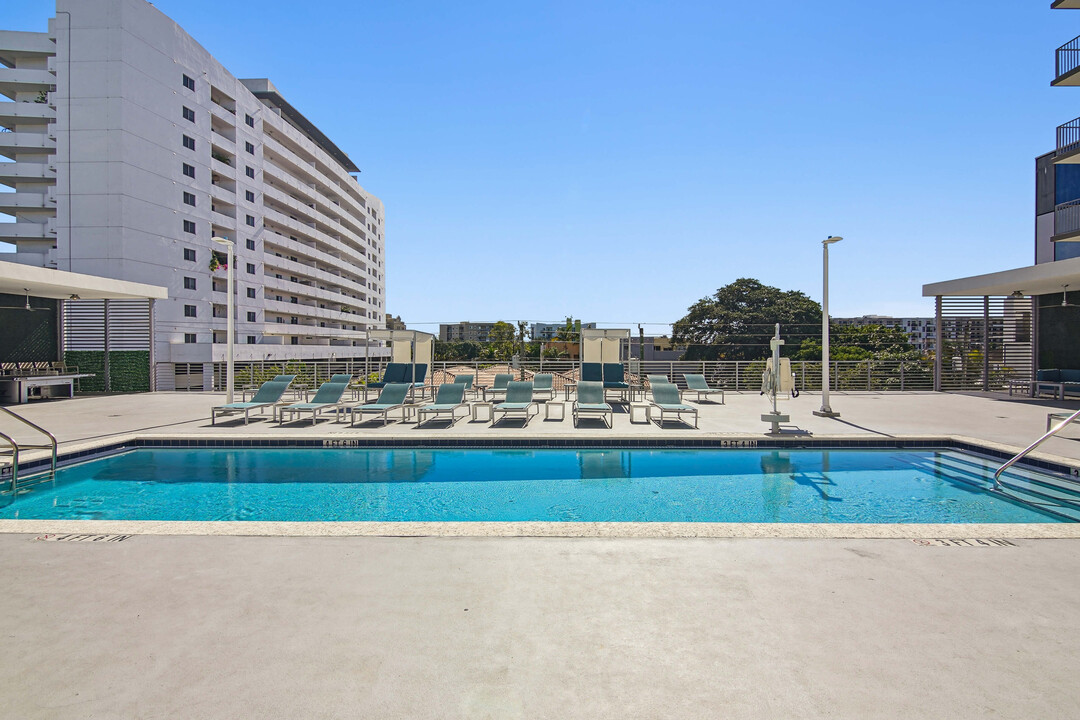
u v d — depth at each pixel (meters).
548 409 12.09
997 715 1.95
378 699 2.05
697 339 38.59
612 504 5.69
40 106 38.97
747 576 3.20
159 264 36.41
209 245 40.53
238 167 44.22
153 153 36.09
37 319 17.33
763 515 5.27
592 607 2.80
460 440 8.58
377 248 80.06
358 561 3.43
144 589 3.02
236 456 8.11
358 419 11.02
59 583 3.10
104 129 34.28
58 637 2.50
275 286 49.75
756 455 8.09
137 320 19.44
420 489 6.32
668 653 2.37
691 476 6.91
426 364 13.73
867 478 6.78
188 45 38.81
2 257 37.69
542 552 3.59
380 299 81.19
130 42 34.84
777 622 2.64
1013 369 16.94
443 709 2.00
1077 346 15.32
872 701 2.04
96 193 34.22
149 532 3.95
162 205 36.66
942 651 2.38
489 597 2.92
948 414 11.55
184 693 2.09
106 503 5.76
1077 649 2.40
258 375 19.52
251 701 2.04
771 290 38.47
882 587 3.05
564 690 2.11
